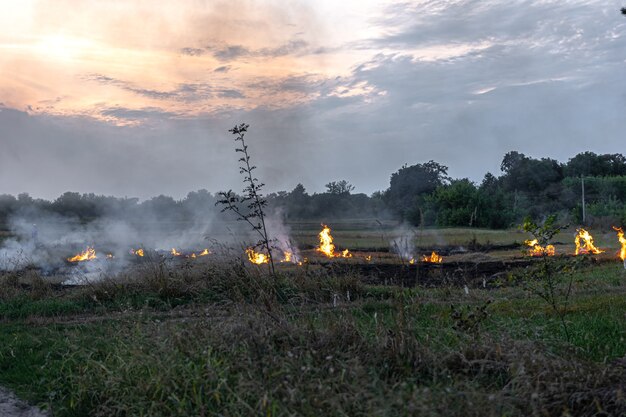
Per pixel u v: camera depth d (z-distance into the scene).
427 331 8.10
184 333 7.99
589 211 48.31
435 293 13.05
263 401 5.77
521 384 6.05
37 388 7.92
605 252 23.42
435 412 5.49
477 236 35.81
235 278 12.96
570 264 9.00
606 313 10.16
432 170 61.53
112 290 13.42
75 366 8.41
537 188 64.44
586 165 67.81
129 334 8.75
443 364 6.84
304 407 5.76
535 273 9.07
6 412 7.26
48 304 12.97
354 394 5.93
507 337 7.42
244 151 12.30
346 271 15.70
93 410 7.02
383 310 11.02
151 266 14.35
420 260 20.47
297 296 12.26
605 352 7.74
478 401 5.65
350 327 7.68
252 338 7.45
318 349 7.22
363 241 31.86
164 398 6.73
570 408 5.79
